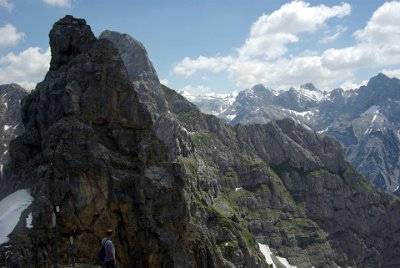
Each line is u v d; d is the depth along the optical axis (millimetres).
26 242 105812
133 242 128250
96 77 137750
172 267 130625
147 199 136750
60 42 150750
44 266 105750
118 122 139750
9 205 119062
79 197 118688
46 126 137500
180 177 149125
